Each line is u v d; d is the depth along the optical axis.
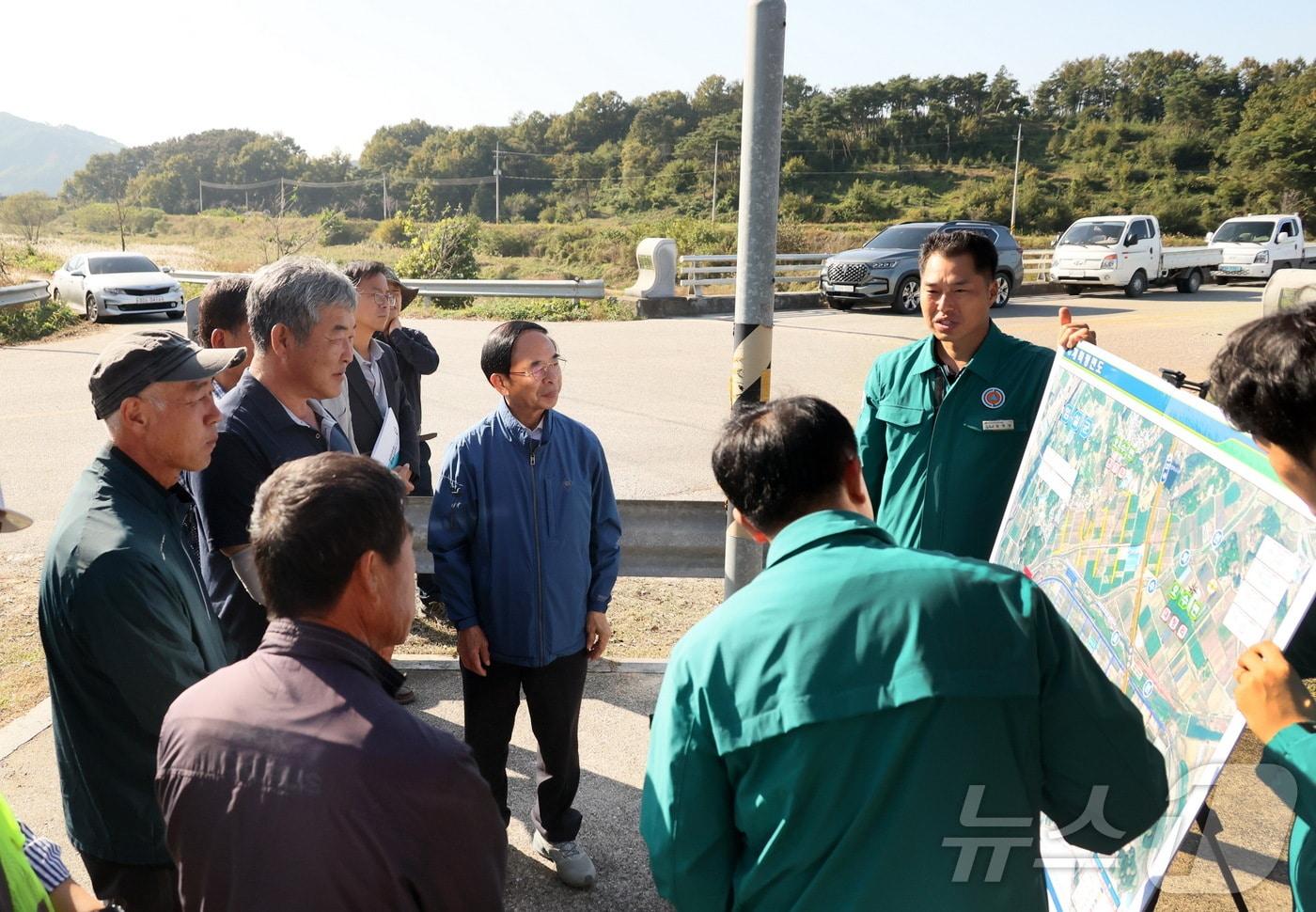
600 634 3.05
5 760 3.65
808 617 1.39
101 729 1.97
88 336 16.28
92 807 2.02
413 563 1.57
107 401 2.03
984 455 2.86
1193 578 1.68
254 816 1.35
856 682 1.34
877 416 3.05
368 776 1.34
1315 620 1.81
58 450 8.33
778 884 1.41
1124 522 1.96
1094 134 109.62
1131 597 1.87
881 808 1.34
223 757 1.38
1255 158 76.31
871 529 1.51
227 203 174.62
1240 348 1.42
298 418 2.68
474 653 2.87
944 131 120.50
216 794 1.38
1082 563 2.09
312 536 1.43
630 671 4.42
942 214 90.12
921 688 1.31
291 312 2.55
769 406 1.60
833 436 1.53
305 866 1.33
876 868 1.34
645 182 126.00
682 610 5.21
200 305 3.26
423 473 5.16
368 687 1.43
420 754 1.37
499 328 2.86
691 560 4.44
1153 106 123.56
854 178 113.00
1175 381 1.98
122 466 2.08
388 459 3.40
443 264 23.95
